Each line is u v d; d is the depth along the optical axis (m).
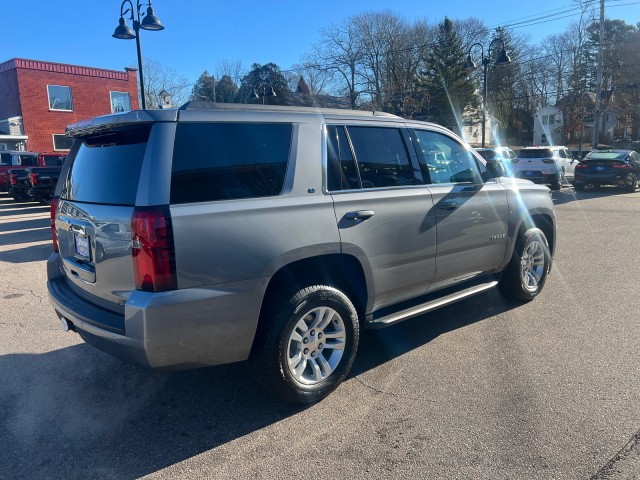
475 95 49.34
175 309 2.76
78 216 3.28
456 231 4.32
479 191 4.57
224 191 2.98
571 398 3.39
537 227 5.62
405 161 4.05
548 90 63.50
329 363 3.51
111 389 3.76
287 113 3.40
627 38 52.44
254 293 3.03
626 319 4.91
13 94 27.88
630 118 52.38
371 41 51.25
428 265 4.12
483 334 4.61
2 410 3.48
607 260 7.46
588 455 2.77
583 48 55.69
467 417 3.20
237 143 3.12
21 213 15.56
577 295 5.73
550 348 4.24
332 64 52.56
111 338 2.87
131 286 2.86
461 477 2.62
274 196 3.17
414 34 52.19
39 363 4.24
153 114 2.88
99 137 3.37
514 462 2.73
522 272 5.27
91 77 30.02
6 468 2.83
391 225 3.75
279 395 3.28
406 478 2.63
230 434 3.13
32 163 21.75
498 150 20.09
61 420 3.34
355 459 2.82
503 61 21.42
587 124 53.97
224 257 2.90
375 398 3.49
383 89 50.16
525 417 3.17
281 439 3.05
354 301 3.76
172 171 2.84
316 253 3.29
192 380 3.87
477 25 57.47
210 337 2.91
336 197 3.45
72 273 3.50
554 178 18.89
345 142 3.65
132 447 3.01
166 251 2.72
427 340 4.50
